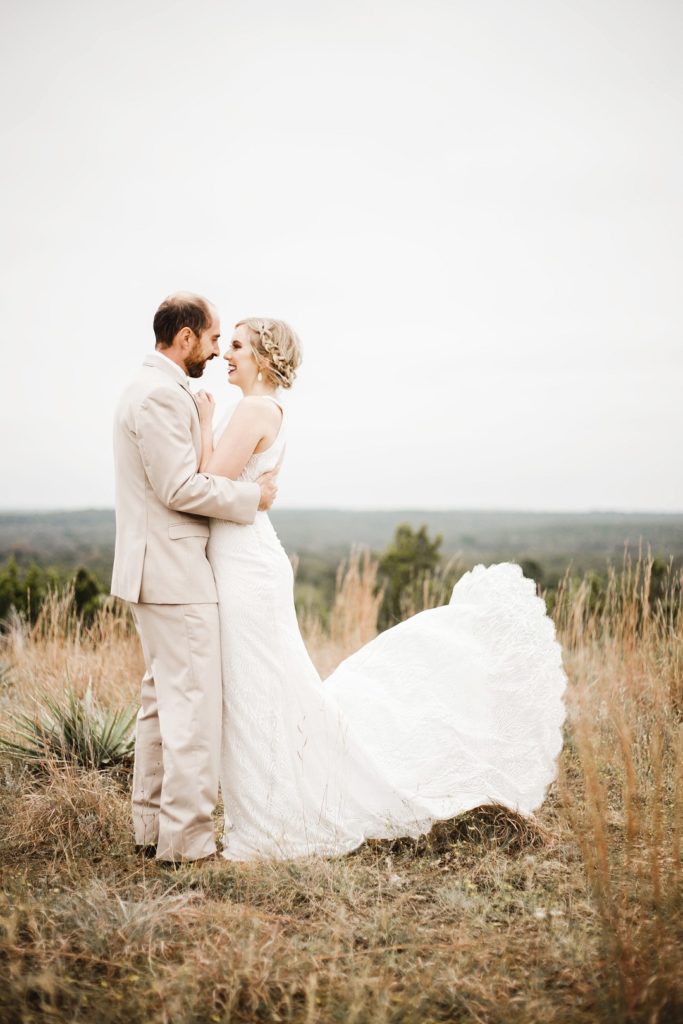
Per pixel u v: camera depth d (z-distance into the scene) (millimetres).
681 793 2775
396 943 2279
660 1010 1870
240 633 3018
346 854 2943
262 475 3133
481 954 2199
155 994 1993
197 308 3029
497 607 3316
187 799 2869
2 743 3803
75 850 2969
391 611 7156
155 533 2928
